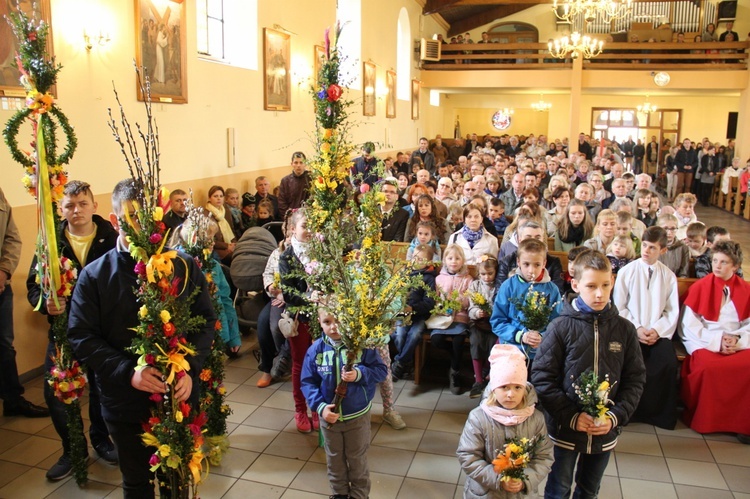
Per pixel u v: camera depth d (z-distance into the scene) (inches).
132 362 100.1
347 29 505.0
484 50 767.7
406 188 354.6
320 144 171.8
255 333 239.6
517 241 197.3
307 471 144.1
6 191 183.9
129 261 103.8
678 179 724.7
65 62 202.8
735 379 157.9
